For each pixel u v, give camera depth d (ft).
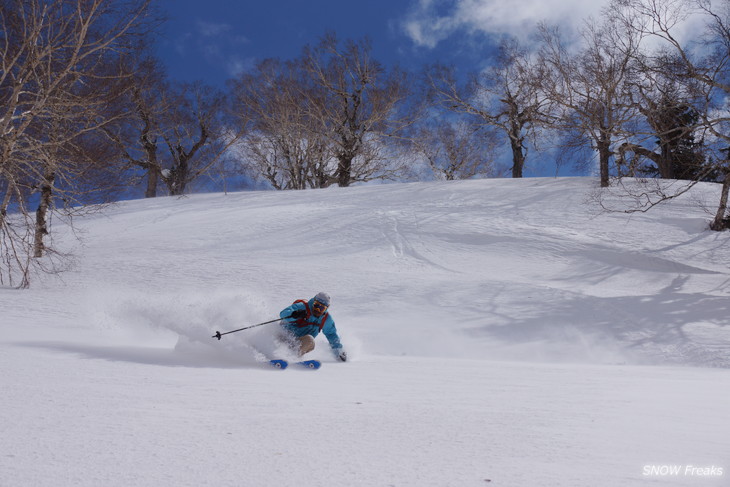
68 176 63.87
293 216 109.81
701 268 79.61
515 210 107.65
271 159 189.57
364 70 174.29
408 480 6.09
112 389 12.28
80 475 6.04
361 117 178.50
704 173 86.02
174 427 8.66
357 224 100.78
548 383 17.67
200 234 100.17
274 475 6.24
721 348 43.32
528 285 63.41
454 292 60.85
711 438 8.33
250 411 10.35
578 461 6.88
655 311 54.39
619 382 18.92
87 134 68.74
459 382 17.37
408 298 58.65
